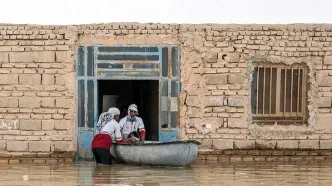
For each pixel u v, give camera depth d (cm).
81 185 1013
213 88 1355
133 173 1162
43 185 1014
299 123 1388
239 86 1354
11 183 1038
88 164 1306
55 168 1241
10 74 1334
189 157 1223
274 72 1383
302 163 1334
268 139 1362
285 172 1187
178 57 1356
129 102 1944
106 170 1205
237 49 1353
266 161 1364
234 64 1353
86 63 1349
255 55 1354
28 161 1346
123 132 1354
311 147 1368
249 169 1232
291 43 1359
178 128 1364
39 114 1344
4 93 1337
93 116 1357
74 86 1349
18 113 1341
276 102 1387
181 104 1357
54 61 1341
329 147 1370
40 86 1341
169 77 1358
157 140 1402
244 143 1358
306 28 1358
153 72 1358
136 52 1354
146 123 1680
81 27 1347
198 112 1358
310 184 1039
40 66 1340
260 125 1370
